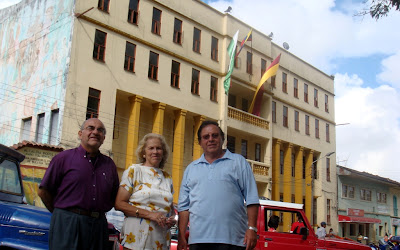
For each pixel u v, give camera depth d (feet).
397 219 152.46
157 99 74.43
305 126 115.24
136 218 15.17
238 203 14.87
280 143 103.35
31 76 71.56
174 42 79.77
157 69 75.87
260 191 95.09
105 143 65.36
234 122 88.07
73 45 64.44
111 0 70.54
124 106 73.92
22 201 21.77
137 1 74.90
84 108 63.93
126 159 70.38
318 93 123.85
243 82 92.94
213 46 88.58
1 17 84.79
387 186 151.74
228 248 14.28
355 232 129.70
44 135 64.69
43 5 73.56
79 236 13.97
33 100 69.41
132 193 15.62
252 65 96.84
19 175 22.24
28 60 73.56
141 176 15.94
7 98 76.74
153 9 77.20
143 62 73.56
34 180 52.44
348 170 126.00
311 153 115.75
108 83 67.62
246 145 96.53
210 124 15.79
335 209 121.29
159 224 15.03
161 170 16.70
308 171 114.42
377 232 140.15
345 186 128.88
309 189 112.88
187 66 81.41
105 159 15.42
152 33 75.92
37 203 51.47
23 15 78.43
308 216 110.83
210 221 14.46
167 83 76.84
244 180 15.24
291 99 110.63
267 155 96.99
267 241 29.07
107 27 68.95
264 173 93.86
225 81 86.63
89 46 66.28
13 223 17.75
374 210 140.46
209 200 14.69
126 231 15.20
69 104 62.34
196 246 14.60
